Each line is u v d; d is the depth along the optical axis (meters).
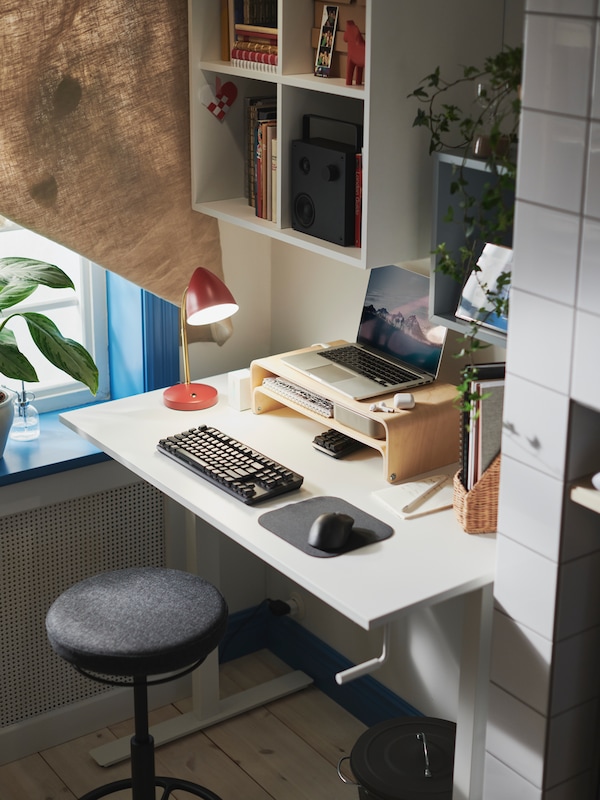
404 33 2.18
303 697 3.13
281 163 2.51
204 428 2.58
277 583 3.30
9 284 2.60
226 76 2.75
